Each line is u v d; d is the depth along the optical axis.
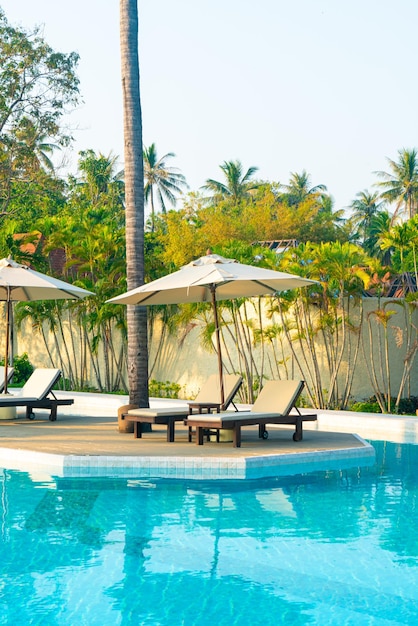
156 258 25.64
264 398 13.03
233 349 21.36
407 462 11.75
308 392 18.94
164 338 22.97
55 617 5.37
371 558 6.72
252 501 8.94
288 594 5.82
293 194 65.69
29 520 7.98
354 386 19.31
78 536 7.40
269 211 49.84
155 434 13.55
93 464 10.59
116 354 24.14
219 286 14.12
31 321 26.67
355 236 64.69
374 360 19.20
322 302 19.05
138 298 13.66
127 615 5.41
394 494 9.35
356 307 19.25
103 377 24.44
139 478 10.28
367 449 12.02
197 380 22.12
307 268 18.23
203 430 12.24
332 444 12.34
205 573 6.30
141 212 14.12
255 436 13.48
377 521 8.03
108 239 23.53
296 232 49.44
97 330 23.61
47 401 15.54
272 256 19.09
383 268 18.25
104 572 6.33
